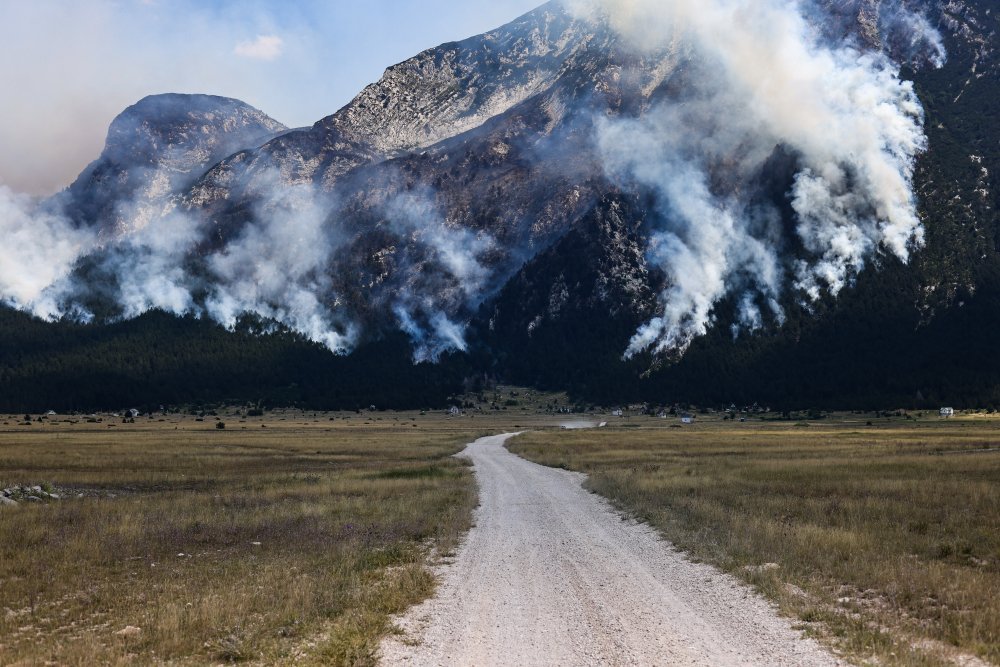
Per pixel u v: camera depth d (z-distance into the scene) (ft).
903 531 76.18
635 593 53.01
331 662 36.99
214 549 74.95
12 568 63.16
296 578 58.34
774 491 117.19
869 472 145.59
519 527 89.04
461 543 77.56
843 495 110.01
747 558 64.23
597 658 37.42
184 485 152.25
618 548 73.20
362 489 132.98
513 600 51.31
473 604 50.26
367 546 74.54
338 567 62.85
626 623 44.55
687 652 38.29
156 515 97.45
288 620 45.32
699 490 119.85
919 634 41.70
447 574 61.26
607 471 166.40
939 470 146.00
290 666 36.45
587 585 56.03
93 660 37.27
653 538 79.41
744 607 48.39
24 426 536.01
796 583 54.54
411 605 50.24
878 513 89.56
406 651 39.14
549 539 79.61
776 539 70.79
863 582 53.93
